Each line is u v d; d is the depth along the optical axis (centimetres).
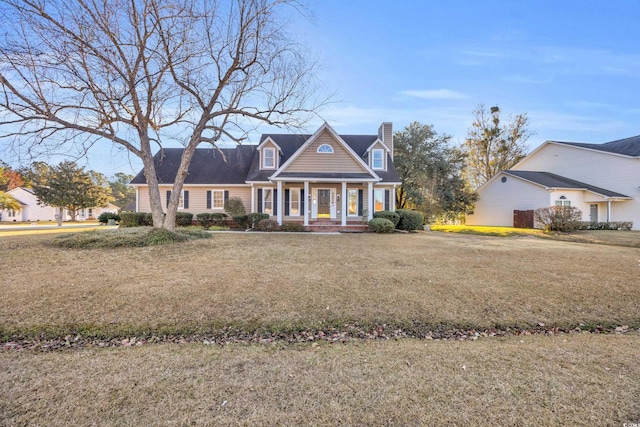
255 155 2114
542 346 354
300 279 607
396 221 1741
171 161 2125
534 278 630
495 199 2525
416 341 376
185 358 317
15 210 3962
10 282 567
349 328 412
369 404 237
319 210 1945
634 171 1952
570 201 2083
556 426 213
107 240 941
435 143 2720
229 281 587
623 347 351
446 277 632
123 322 412
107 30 949
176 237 1028
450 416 222
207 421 216
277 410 229
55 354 330
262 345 359
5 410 228
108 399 241
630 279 626
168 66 1045
